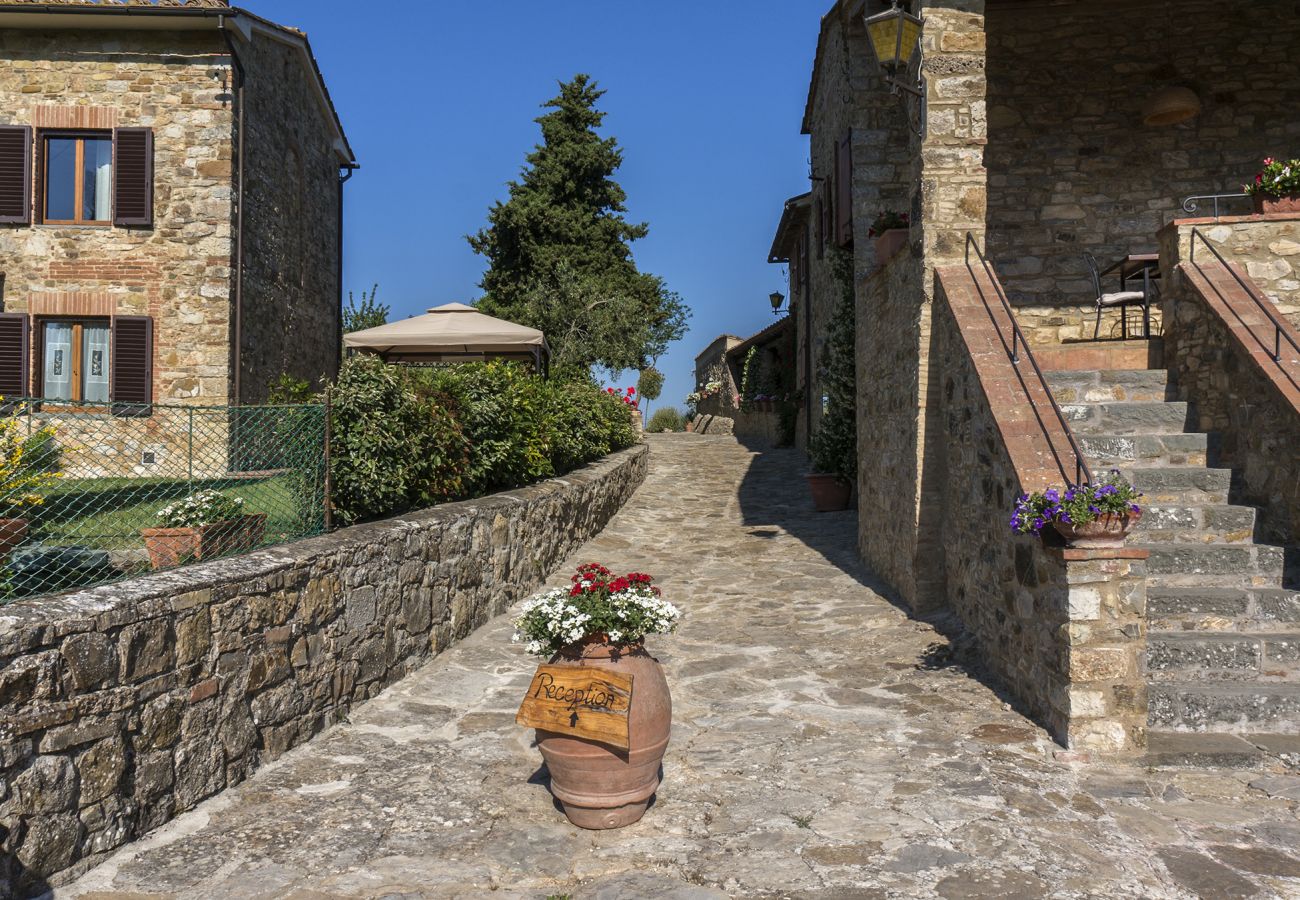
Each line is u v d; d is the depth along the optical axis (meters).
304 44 13.91
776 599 8.08
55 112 11.95
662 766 4.44
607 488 12.15
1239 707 4.58
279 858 3.52
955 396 6.53
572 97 27.81
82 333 12.18
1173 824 3.69
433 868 3.43
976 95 7.01
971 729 4.77
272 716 4.57
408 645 6.06
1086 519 4.32
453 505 7.31
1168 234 7.06
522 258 26.80
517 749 4.74
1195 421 6.53
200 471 6.05
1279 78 10.16
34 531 4.72
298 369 15.01
